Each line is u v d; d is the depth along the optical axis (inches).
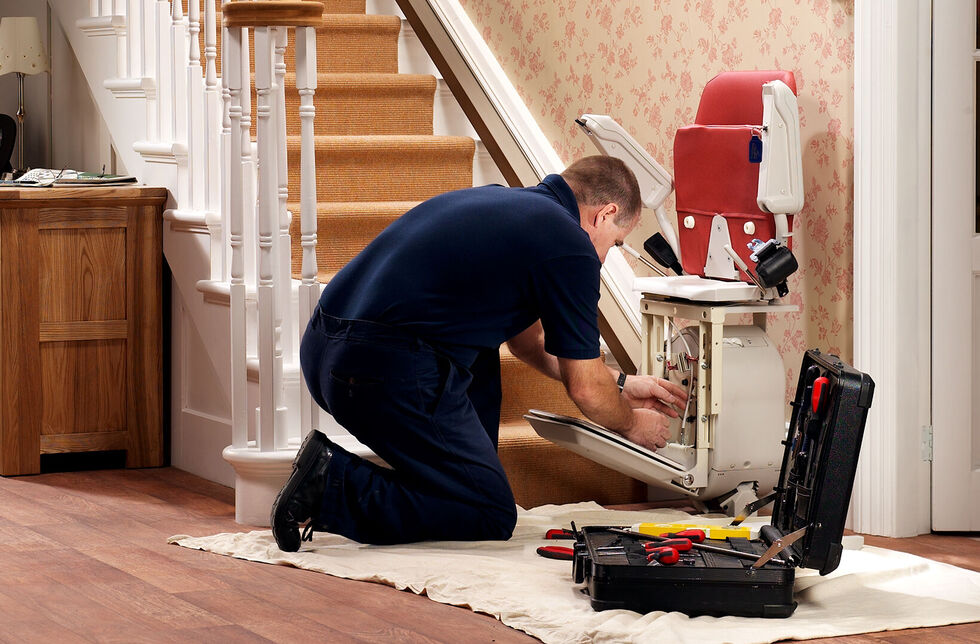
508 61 186.4
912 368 133.3
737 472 133.0
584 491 146.7
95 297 162.6
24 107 222.5
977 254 133.6
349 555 118.3
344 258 164.6
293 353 143.6
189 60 158.7
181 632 96.3
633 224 130.0
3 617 99.5
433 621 100.3
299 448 130.6
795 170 128.3
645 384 132.3
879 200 131.6
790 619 101.8
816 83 138.6
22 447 159.8
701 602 101.6
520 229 118.9
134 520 135.3
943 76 132.0
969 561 124.6
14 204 156.8
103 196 161.0
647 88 161.8
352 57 190.7
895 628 100.2
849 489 101.2
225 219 152.2
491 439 130.2
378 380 119.0
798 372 142.3
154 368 166.4
